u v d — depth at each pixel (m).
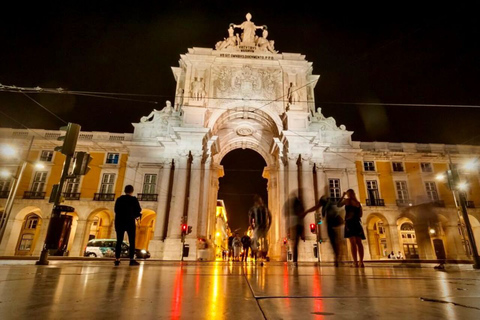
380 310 0.99
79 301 1.08
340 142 19.75
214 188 21.44
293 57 19.75
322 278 2.25
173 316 0.89
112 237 18.03
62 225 4.30
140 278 2.04
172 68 20.22
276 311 0.96
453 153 20.34
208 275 2.47
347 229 4.84
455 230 18.39
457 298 1.24
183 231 13.09
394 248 17.83
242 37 20.66
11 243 17.56
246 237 9.67
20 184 18.53
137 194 17.77
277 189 19.47
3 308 0.92
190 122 17.31
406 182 19.47
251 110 18.67
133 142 18.70
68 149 4.77
